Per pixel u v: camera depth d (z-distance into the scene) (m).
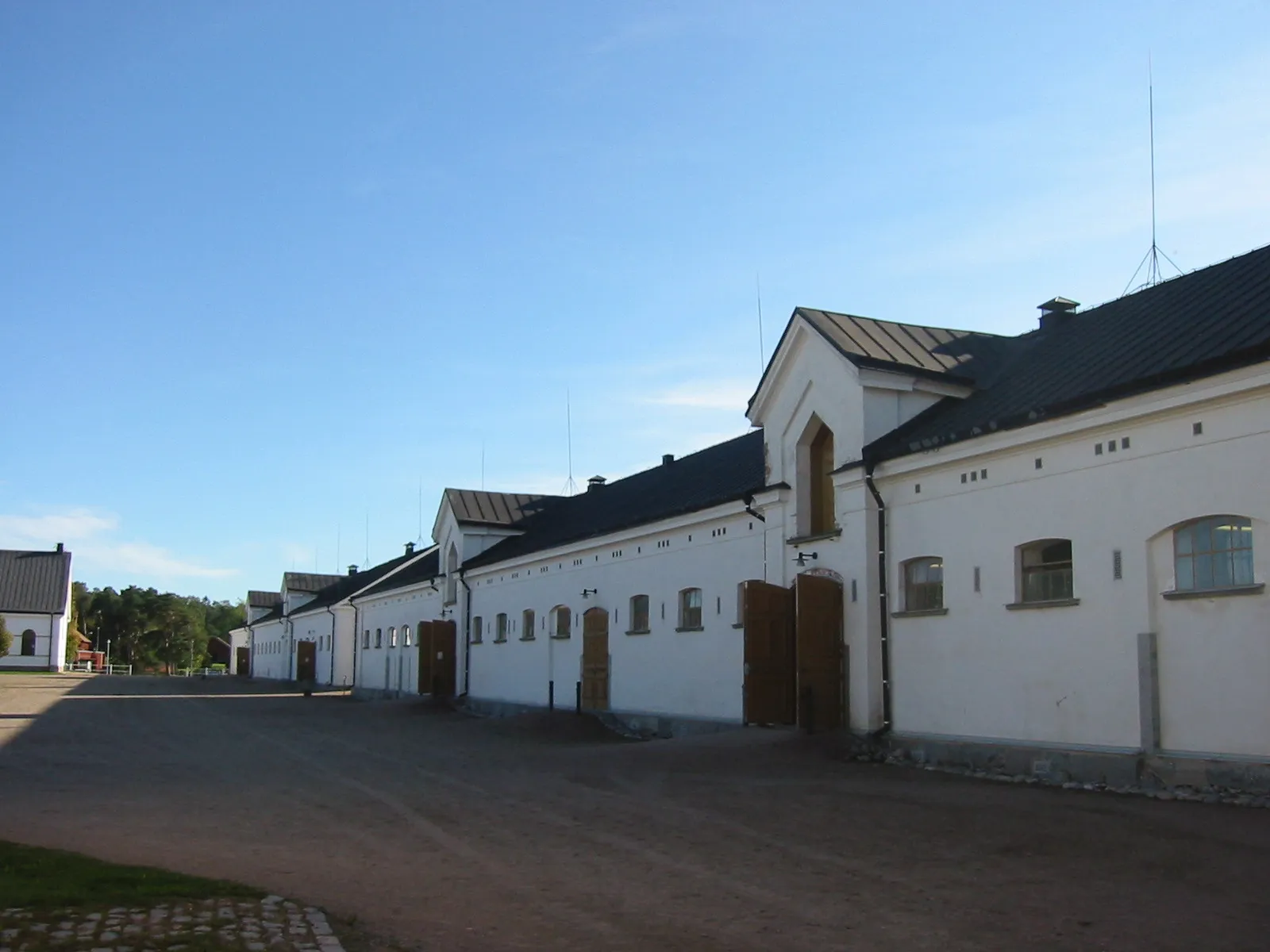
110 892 8.75
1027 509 17.83
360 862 11.23
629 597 31.47
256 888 9.41
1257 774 13.89
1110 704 16.09
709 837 12.63
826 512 24.06
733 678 26.11
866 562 21.30
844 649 21.91
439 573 50.25
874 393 21.84
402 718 38.28
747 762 19.91
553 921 8.82
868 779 17.58
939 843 11.95
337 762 22.36
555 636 36.25
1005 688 18.02
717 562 27.23
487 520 47.41
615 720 31.27
